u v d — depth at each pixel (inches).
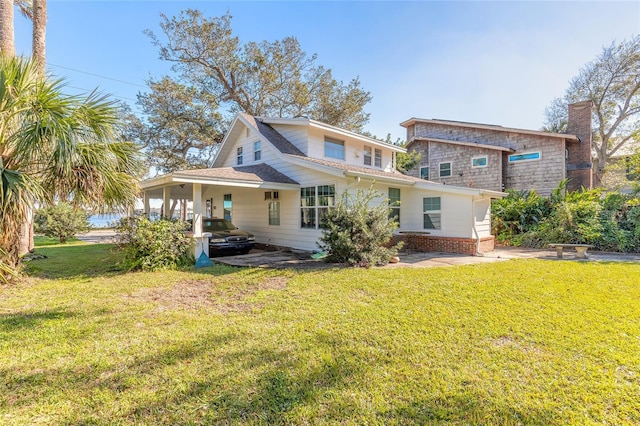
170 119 783.1
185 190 532.1
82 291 228.4
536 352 125.6
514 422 86.4
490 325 153.1
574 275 264.8
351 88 874.8
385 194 460.8
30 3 468.1
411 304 188.1
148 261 308.7
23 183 215.8
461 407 92.8
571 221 470.0
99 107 251.9
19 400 96.7
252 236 436.5
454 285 233.1
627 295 202.2
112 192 273.0
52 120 218.7
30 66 240.5
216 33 767.1
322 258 362.9
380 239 333.7
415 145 857.5
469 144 710.5
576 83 874.1
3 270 243.0
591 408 91.8
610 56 798.5
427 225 474.0
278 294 215.3
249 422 87.0
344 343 135.1
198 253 351.3
